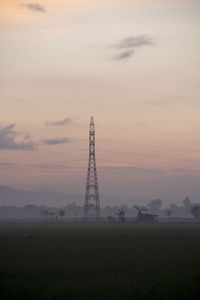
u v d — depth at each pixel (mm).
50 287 33750
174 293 31562
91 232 126250
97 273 40500
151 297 30500
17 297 30641
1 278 37938
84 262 48094
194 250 62000
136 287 33562
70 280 36875
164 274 39281
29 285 34625
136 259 50562
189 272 40344
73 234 114438
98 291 32188
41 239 92438
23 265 45625
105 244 75562
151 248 65938
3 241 85938
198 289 32656
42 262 48344
